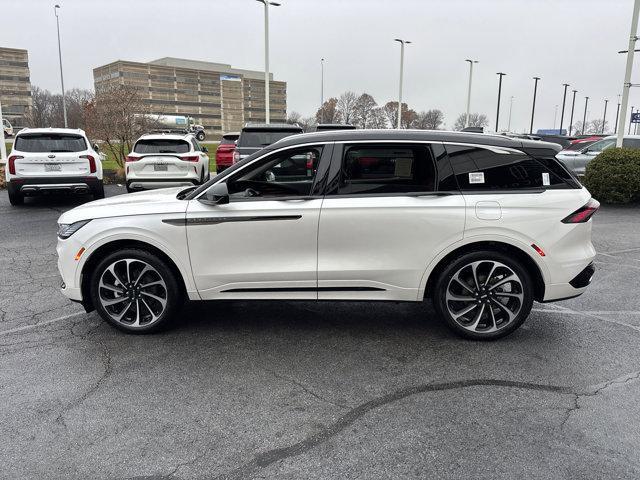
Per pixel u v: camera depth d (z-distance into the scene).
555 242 3.98
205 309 5.07
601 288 5.75
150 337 4.34
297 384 3.51
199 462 2.68
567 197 4.02
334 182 4.05
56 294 5.52
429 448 2.78
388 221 3.98
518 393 3.37
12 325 4.61
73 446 2.81
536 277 4.14
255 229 4.06
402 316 4.86
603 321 4.71
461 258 4.04
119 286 4.33
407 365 3.79
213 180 4.17
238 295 4.21
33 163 10.66
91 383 3.52
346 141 4.06
